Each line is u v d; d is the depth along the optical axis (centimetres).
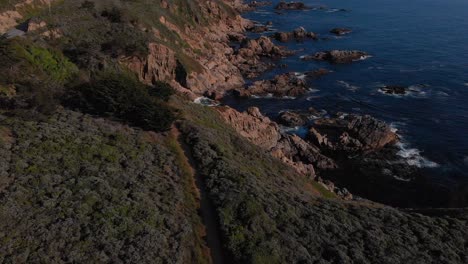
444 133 7044
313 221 3181
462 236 3303
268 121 6800
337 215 3381
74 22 6525
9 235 2480
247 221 3009
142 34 7256
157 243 2697
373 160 6312
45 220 2633
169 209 3078
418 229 3322
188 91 7700
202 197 3347
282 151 6341
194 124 4653
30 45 4994
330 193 4938
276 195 3538
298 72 9769
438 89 8831
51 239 2523
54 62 5094
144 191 3184
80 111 4262
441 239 3238
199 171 3719
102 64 5803
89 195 2923
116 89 4434
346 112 7794
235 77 9144
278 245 2827
